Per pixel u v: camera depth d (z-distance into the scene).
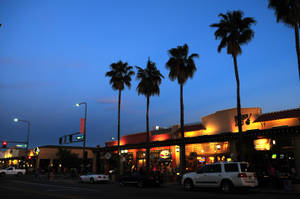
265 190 18.03
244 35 24.22
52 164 67.75
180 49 28.64
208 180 18.14
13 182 30.33
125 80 36.56
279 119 25.22
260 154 25.91
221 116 29.98
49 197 15.38
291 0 19.36
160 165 35.00
